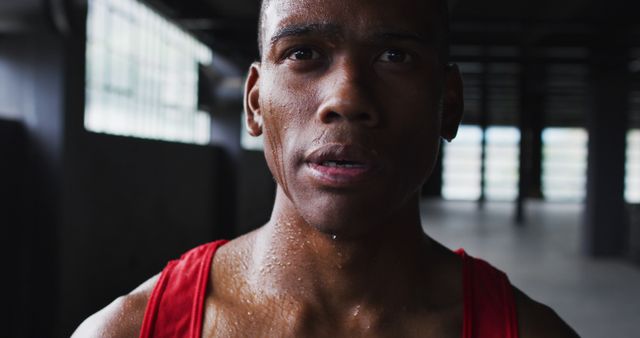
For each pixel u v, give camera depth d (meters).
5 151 3.67
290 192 0.54
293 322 0.59
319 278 0.60
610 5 5.76
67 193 4.01
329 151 0.49
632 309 4.87
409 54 0.53
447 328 0.61
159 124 6.59
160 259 6.27
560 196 20.25
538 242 8.81
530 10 6.03
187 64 7.37
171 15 6.07
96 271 4.62
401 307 0.61
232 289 0.63
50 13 3.18
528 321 0.63
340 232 0.51
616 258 7.31
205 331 0.60
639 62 7.76
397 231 0.61
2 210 3.62
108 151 4.82
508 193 20.16
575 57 7.84
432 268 0.66
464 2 5.78
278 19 0.54
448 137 0.65
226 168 8.98
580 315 4.70
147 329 0.60
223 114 8.84
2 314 3.58
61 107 3.89
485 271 0.67
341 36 0.51
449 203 17.08
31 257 3.86
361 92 0.49
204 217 8.17
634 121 18.55
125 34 5.39
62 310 4.00
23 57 3.87
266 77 0.57
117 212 5.07
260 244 0.65
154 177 6.07
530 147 19.03
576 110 17.56
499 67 9.83
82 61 4.18
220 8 6.18
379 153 0.50
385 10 0.51
